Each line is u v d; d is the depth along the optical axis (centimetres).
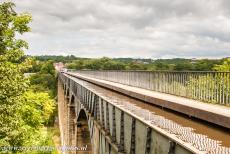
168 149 755
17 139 1512
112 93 2175
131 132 1065
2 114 1436
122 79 3616
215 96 1563
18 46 1878
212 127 980
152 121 932
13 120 1477
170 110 1364
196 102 1490
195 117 1146
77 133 3666
